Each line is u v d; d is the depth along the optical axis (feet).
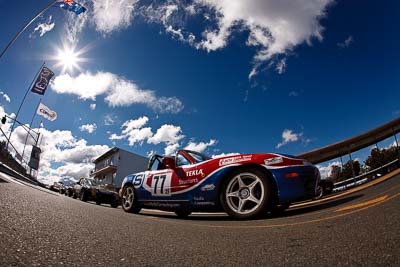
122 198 18.56
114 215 10.05
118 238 5.39
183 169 14.25
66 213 7.86
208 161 13.17
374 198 10.78
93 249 4.28
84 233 5.41
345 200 12.96
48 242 4.27
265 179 10.97
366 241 4.62
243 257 4.34
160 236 6.08
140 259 4.02
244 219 11.04
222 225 8.76
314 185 11.37
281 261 4.02
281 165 11.02
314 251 4.40
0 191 9.39
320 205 13.20
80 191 44.14
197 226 8.38
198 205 13.03
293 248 4.73
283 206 12.75
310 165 11.43
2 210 6.11
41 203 9.01
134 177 18.07
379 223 5.91
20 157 78.79
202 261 4.11
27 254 3.54
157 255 4.33
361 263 3.59
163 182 15.20
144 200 16.60
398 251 3.89
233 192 11.70
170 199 14.60
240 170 11.71
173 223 9.14
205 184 12.72
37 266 3.16
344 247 4.42
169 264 3.88
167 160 14.69
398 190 11.92
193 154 14.87
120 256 4.07
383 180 23.80
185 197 13.66
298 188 10.72
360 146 40.24
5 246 3.70
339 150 39.45
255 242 5.50
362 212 7.75
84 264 3.50
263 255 4.42
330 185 29.12
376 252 3.97
